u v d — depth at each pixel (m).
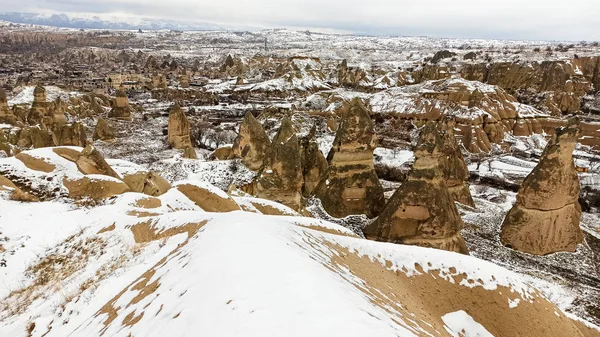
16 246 17.72
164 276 10.91
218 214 15.88
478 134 72.25
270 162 29.53
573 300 22.83
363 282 12.20
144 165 51.50
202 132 77.19
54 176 26.94
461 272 15.38
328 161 38.62
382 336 7.12
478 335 14.15
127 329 8.93
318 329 6.81
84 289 13.63
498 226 31.94
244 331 6.75
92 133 75.50
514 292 15.15
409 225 24.52
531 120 80.75
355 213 29.62
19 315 13.13
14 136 53.09
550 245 28.02
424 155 24.45
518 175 57.34
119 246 16.53
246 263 9.28
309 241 13.53
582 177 54.47
